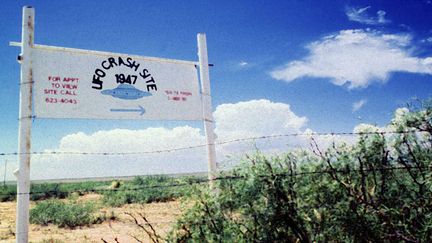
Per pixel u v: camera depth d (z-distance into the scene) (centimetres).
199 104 766
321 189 414
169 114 729
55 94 623
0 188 3045
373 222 398
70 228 1192
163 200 1822
